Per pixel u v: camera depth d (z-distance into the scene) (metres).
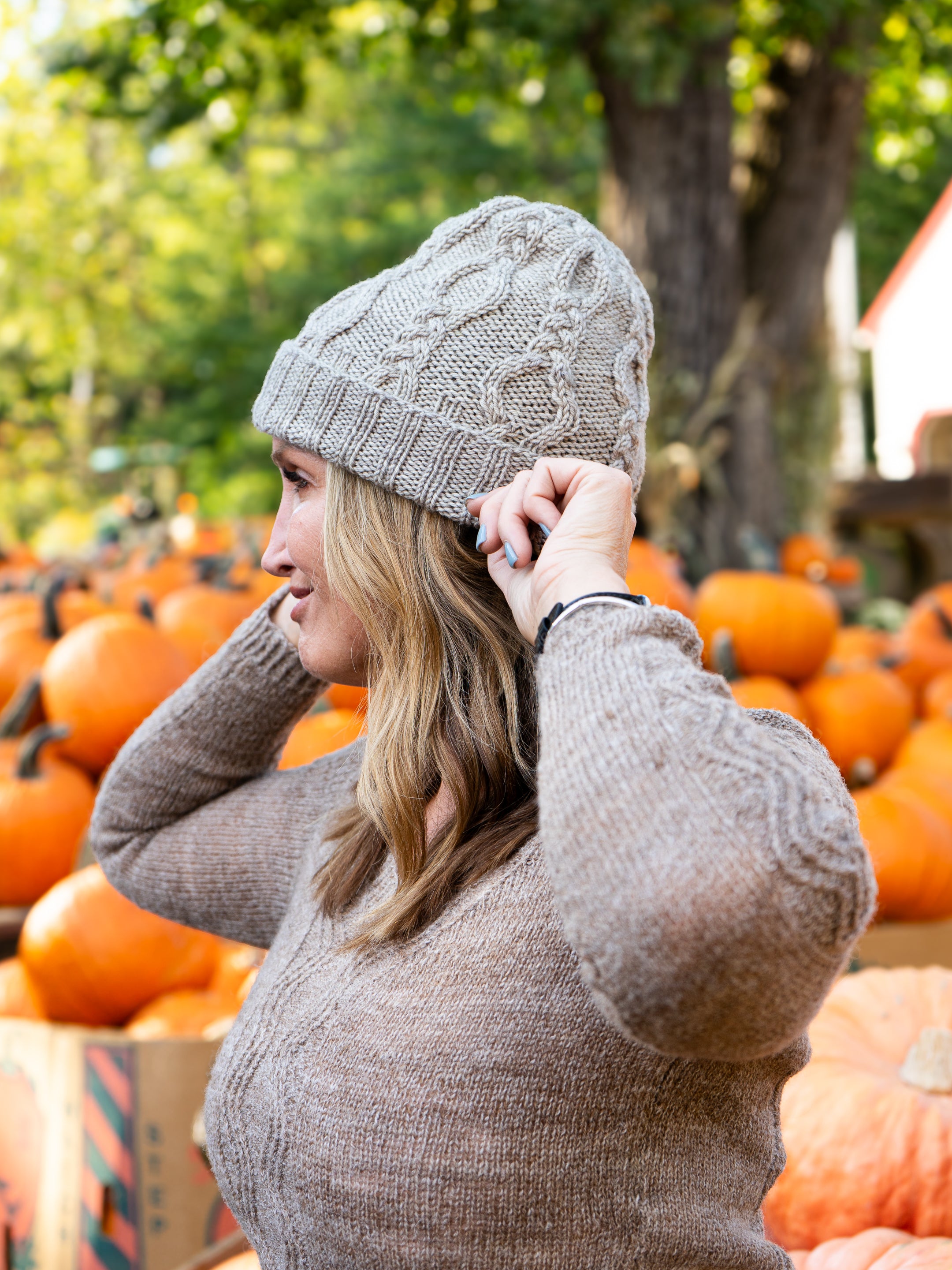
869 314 12.08
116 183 16.69
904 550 9.60
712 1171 1.00
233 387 18.59
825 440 6.73
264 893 1.35
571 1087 0.93
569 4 5.79
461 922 0.99
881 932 2.40
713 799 0.79
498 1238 0.93
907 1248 1.53
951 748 3.22
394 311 1.08
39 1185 2.01
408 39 7.16
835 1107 1.73
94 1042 2.01
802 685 3.44
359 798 1.09
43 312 17.41
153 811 1.42
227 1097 1.06
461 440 1.05
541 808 0.85
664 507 6.20
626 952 0.79
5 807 2.78
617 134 6.52
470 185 16.36
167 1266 1.95
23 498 19.23
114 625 3.13
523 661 1.07
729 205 6.49
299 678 1.42
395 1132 0.95
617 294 1.11
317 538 1.13
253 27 7.25
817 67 6.64
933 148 9.86
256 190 18.53
